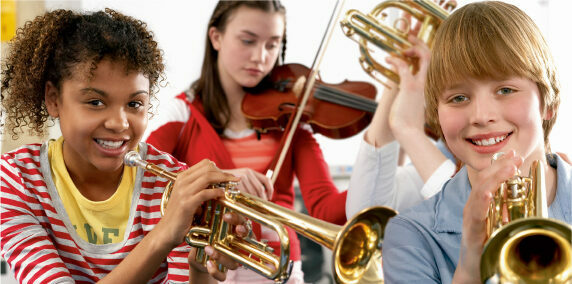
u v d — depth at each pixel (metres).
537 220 0.74
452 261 1.06
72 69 1.02
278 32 1.90
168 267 1.16
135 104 1.05
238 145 1.89
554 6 2.93
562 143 2.76
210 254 1.01
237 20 1.86
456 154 1.06
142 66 1.05
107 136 1.03
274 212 0.97
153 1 2.74
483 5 1.08
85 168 1.12
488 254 0.77
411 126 1.71
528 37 1.02
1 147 2.25
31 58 1.12
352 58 2.93
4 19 2.39
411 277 1.06
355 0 2.84
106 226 1.13
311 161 1.92
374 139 1.78
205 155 1.83
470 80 1.02
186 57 2.80
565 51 2.89
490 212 0.89
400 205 1.79
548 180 1.07
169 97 2.75
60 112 1.06
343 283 0.90
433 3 1.84
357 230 0.92
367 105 2.05
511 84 1.00
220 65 1.91
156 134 1.84
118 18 1.13
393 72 1.84
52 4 2.49
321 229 0.91
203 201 0.98
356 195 1.76
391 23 2.76
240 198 1.01
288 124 1.88
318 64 2.01
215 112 1.88
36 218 1.10
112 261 1.12
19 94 1.15
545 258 0.80
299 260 1.80
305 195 1.90
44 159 1.14
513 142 1.00
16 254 1.03
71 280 1.01
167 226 0.98
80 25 1.05
